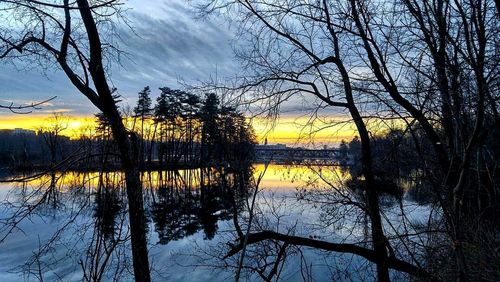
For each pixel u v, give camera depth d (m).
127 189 7.40
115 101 7.92
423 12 4.73
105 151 6.93
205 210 15.28
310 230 7.89
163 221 21.17
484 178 5.07
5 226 5.93
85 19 7.61
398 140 5.67
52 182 6.26
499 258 4.30
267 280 6.54
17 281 11.45
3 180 5.62
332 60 7.09
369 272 7.08
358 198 6.79
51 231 17.12
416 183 5.56
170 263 13.24
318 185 7.38
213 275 9.05
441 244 4.64
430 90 4.55
